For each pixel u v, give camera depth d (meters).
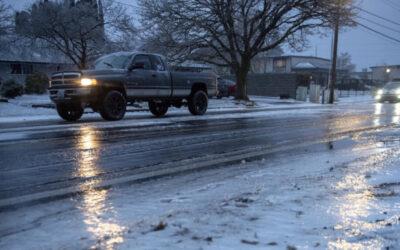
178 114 18.73
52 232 4.73
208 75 18.53
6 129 12.61
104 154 9.06
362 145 11.07
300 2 28.22
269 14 29.00
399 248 4.19
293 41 30.95
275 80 42.56
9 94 27.05
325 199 5.88
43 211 5.48
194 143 10.77
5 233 4.72
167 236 4.41
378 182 6.91
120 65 15.59
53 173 7.38
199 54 30.28
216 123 15.25
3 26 28.86
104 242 4.30
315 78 56.47
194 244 4.19
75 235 4.62
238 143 10.99
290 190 6.36
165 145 10.37
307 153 9.80
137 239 4.34
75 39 31.55
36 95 31.31
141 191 6.44
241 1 28.53
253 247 4.13
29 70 41.06
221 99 32.50
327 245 4.23
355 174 7.51
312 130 14.01
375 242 4.33
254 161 8.78
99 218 5.18
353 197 6.00
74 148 9.64
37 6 31.25
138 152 9.41
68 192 6.32
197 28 28.34
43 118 16.05
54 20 30.09
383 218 5.09
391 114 20.58
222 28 29.33
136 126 13.70
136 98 15.84
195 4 28.25
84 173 7.45
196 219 4.95
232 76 46.16
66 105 15.02
